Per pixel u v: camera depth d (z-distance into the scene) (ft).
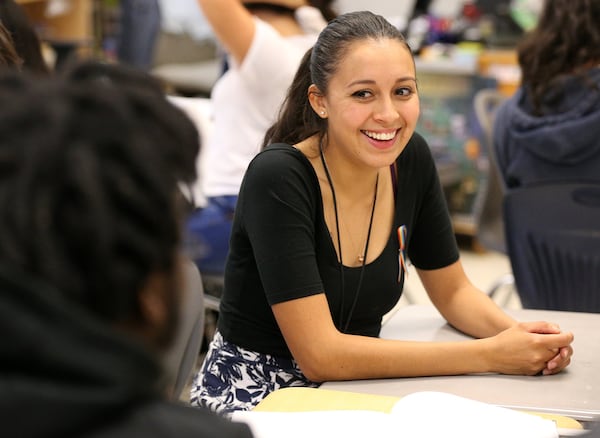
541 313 5.77
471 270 13.46
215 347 5.62
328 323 4.93
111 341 1.77
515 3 14.05
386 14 17.06
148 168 1.90
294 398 4.11
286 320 4.93
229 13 7.86
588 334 5.37
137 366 1.80
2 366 1.75
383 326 5.71
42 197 1.81
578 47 7.44
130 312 1.93
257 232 4.99
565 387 4.62
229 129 8.25
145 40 14.34
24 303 1.75
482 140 13.37
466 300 5.65
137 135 1.92
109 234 1.82
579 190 7.25
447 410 3.67
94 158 1.86
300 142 5.37
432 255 5.78
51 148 1.84
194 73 15.23
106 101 1.94
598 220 7.24
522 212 7.46
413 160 5.57
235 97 8.24
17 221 1.80
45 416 1.71
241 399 5.39
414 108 5.00
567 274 7.47
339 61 4.95
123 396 1.78
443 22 14.49
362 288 5.31
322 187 5.19
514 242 7.61
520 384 4.67
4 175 1.85
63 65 2.33
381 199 5.38
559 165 7.59
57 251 1.81
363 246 5.30
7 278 1.74
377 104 4.91
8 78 2.12
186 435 1.90
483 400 4.45
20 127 1.89
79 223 1.81
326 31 5.08
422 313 5.99
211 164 8.34
